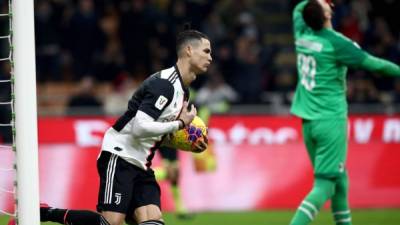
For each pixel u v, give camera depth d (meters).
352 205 35.22
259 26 50.09
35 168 17.03
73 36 42.56
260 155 34.84
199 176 34.19
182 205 30.89
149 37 42.91
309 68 21.61
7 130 35.00
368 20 46.75
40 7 42.62
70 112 36.88
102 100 39.56
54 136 33.31
